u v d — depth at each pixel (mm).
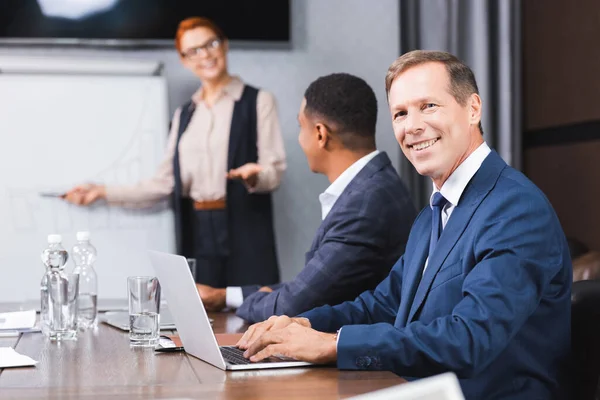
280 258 4090
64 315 1761
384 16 4152
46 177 3754
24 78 3756
